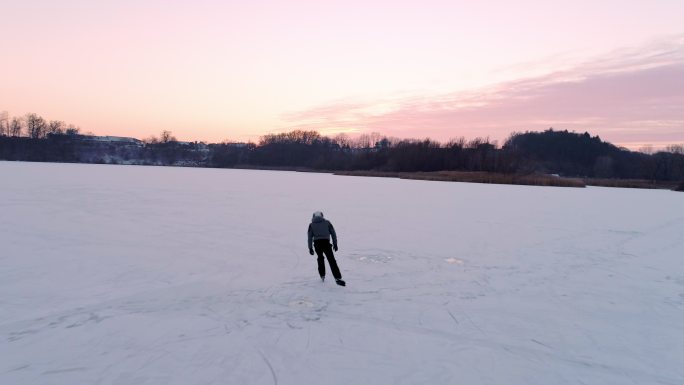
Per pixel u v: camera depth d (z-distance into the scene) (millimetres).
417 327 6617
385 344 5957
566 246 13703
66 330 6117
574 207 26391
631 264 11445
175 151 150125
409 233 15336
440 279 9391
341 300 7770
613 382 5105
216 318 6746
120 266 9711
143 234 13617
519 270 10430
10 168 55906
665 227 18688
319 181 50344
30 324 6309
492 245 13484
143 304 7297
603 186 61531
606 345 6156
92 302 7324
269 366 5219
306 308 7305
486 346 5996
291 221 17297
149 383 4734
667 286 9344
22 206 18984
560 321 7047
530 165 75500
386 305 7574
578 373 5297
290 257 11023
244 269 9719
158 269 9547
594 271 10562
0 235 12656
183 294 7883
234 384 4770
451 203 26797
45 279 8578
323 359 5453
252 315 6918
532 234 15828
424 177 61281
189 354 5469
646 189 55469
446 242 13781
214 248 11875
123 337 5930
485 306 7688
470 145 88125
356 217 19297
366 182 50094
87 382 4730
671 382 5141
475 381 5012
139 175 50625
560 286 9141
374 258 11203
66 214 17203
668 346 6188
